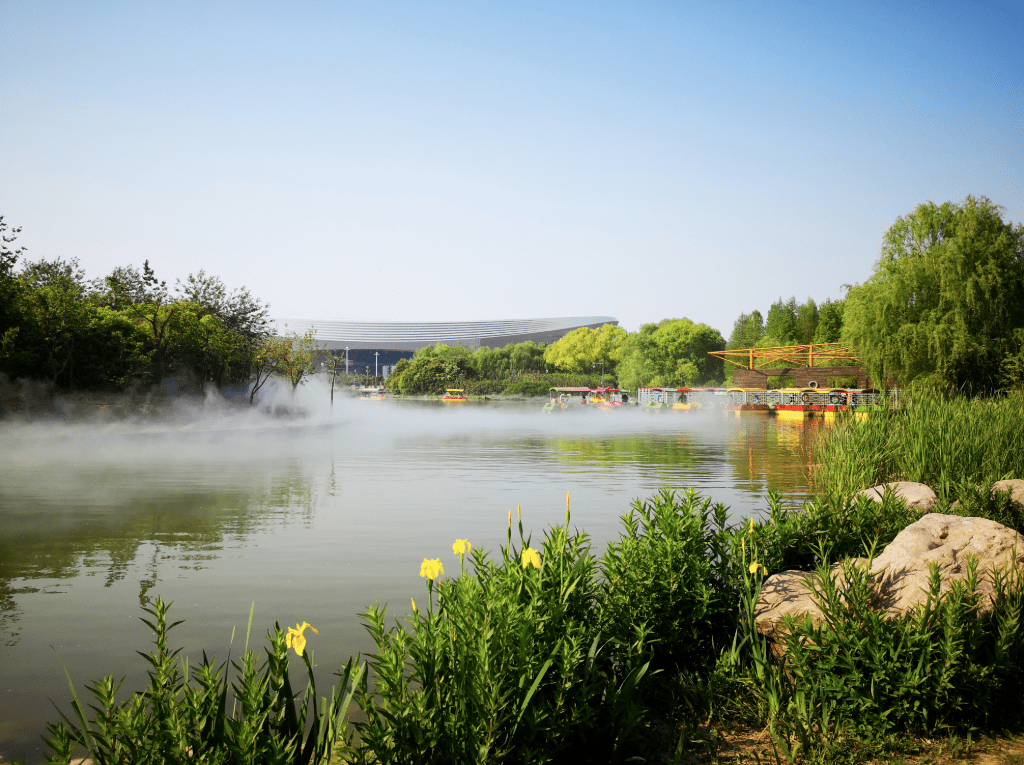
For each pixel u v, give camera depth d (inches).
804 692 152.8
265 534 402.6
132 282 1872.5
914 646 145.7
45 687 187.8
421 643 117.2
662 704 160.4
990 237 1365.7
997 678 145.3
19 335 1234.0
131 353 1430.9
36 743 153.3
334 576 307.6
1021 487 281.3
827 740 139.7
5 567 322.0
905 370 1398.9
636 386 3865.7
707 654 180.9
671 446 1130.7
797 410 2332.7
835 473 378.0
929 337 1341.0
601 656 145.8
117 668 201.6
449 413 2674.7
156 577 305.1
